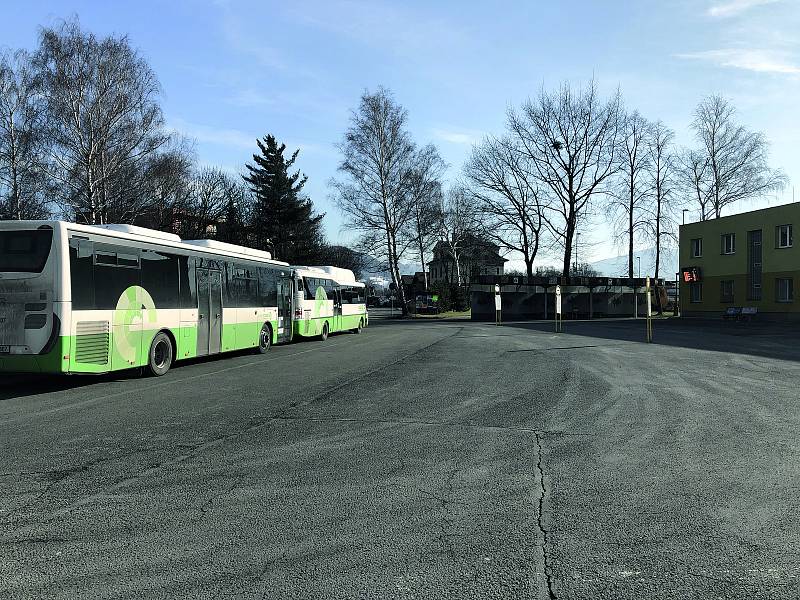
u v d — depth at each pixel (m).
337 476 5.88
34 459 6.53
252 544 4.24
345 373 14.11
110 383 12.58
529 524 4.60
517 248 59.09
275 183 58.59
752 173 55.75
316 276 26.53
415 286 83.44
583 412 9.12
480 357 17.81
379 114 50.50
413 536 4.37
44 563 3.94
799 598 3.46
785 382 12.30
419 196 52.00
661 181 59.53
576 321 49.56
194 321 15.30
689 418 8.63
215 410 9.38
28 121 31.78
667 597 3.48
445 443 7.21
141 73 33.69
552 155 55.00
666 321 46.53
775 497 5.20
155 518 4.76
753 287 43.69
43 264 10.95
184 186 37.75
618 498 5.19
